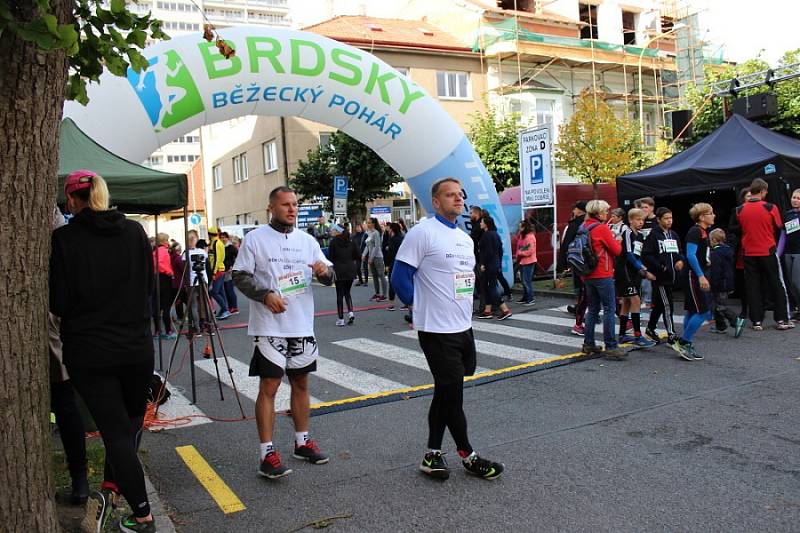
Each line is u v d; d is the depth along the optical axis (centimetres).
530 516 338
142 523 314
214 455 454
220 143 3716
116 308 303
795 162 949
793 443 426
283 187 410
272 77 980
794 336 752
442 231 387
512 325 959
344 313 1207
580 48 2983
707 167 1023
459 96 2862
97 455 428
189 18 9781
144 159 942
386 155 1152
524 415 517
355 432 494
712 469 390
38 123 256
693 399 536
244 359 820
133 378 315
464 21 2997
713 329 824
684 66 3145
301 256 411
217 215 3906
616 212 775
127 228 312
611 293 698
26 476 252
